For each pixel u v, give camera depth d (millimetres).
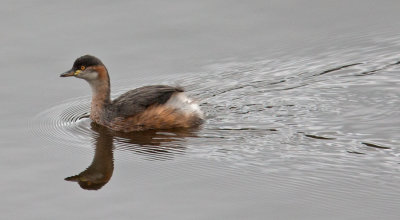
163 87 15508
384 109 15062
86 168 13156
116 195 11961
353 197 11500
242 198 11625
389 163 12570
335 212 11086
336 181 12031
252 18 20359
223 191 11914
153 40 19312
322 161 12797
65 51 18609
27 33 19375
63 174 12914
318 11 20656
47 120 15711
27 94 16906
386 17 20312
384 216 10898
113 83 17531
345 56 18375
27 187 12383
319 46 19031
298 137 13945
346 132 14023
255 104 15961
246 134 14312
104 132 15164
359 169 12398
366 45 18906
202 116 15359
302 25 19984
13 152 13953
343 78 17094
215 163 13016
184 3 20938
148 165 13133
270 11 20656
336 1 20953
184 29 19766
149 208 11406
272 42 19250
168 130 15086
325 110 15289
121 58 18562
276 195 11688
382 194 11531
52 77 17688
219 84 17250
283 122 14812
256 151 13414
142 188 12188
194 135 14508
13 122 15508
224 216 11023
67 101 16828
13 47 18750
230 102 16172
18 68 17922
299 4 20875
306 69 17859
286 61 18344
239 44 19203
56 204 11719
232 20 20266
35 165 13336
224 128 14742
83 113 16328
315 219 10883
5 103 16422
